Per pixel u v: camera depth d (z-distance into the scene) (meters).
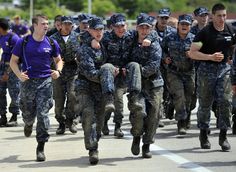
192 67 25.41
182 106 25.25
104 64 19.19
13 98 28.27
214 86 21.22
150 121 20.03
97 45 19.27
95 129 19.41
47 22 20.17
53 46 20.50
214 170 18.45
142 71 19.58
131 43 20.02
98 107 19.73
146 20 19.56
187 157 20.53
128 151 21.70
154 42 19.72
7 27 27.89
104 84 18.75
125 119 30.81
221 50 21.00
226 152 21.38
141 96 19.55
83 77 19.50
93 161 19.36
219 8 20.75
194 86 25.70
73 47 25.05
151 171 18.39
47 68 20.27
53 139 24.59
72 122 26.03
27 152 21.86
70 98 25.41
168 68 25.42
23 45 20.11
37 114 20.11
